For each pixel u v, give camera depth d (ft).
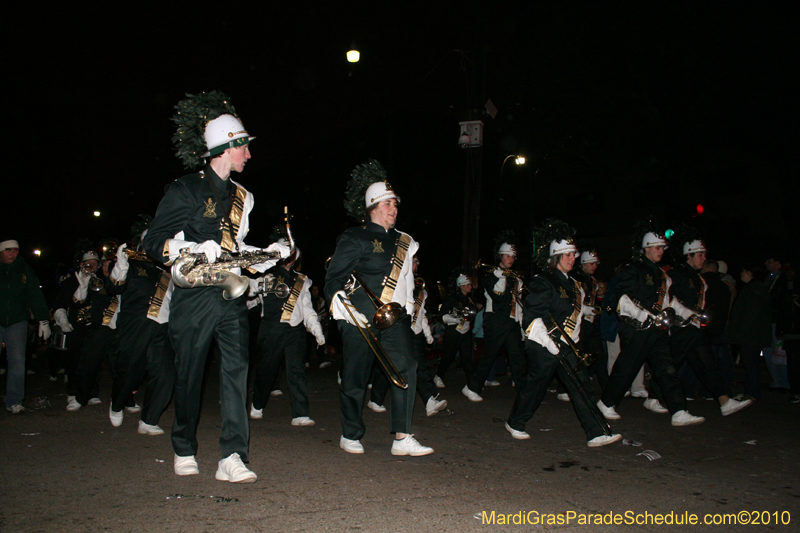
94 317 23.15
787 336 27.07
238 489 13.73
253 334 37.60
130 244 19.43
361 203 18.16
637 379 28.89
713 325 27.04
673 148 59.62
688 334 23.43
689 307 23.95
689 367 27.22
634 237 23.59
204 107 14.35
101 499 12.98
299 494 13.51
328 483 14.37
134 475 14.69
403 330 17.21
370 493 13.71
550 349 18.62
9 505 12.60
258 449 17.56
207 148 14.19
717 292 27.32
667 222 42.19
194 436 14.84
